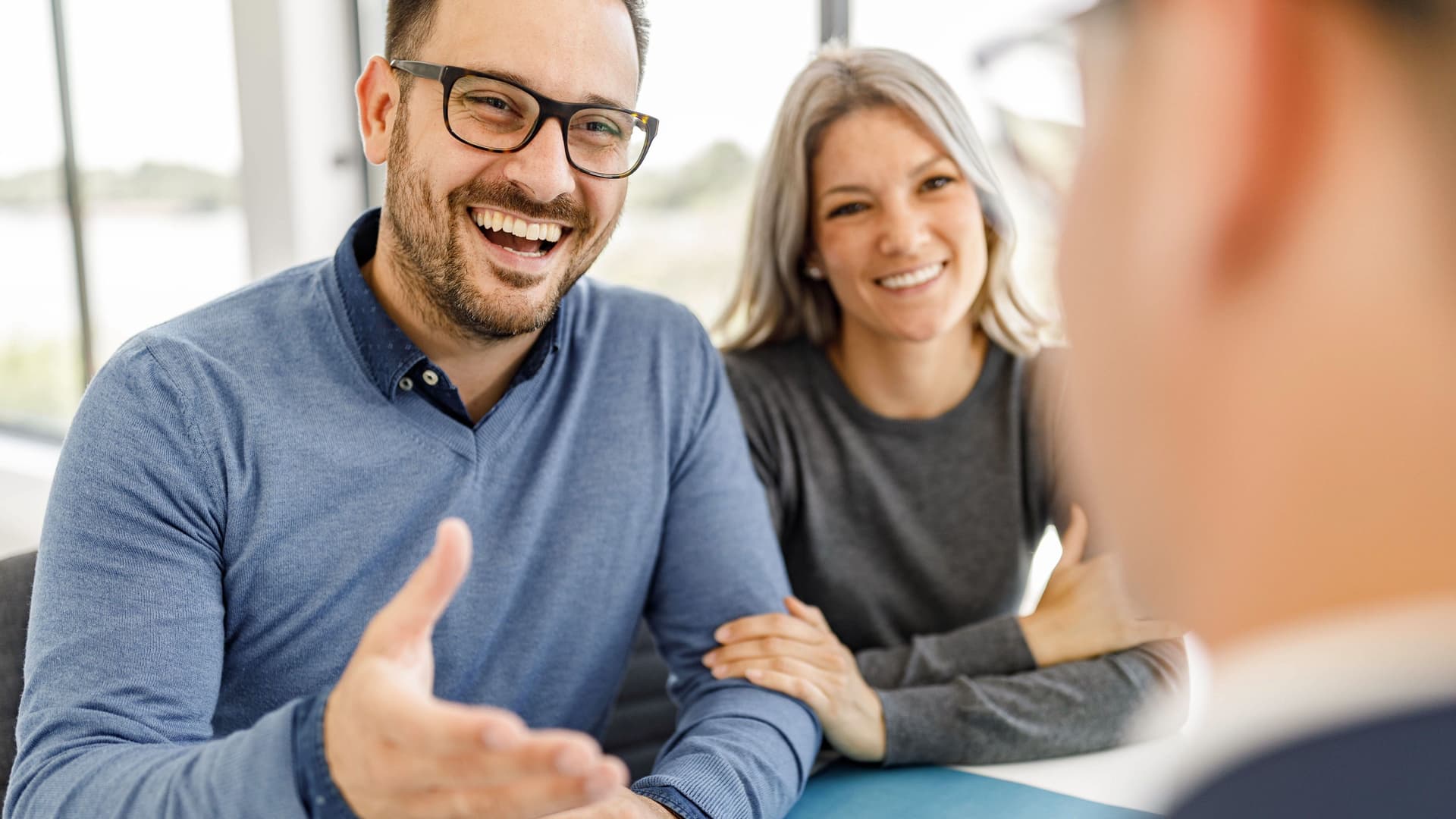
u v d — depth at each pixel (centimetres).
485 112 123
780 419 174
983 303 173
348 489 124
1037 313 171
